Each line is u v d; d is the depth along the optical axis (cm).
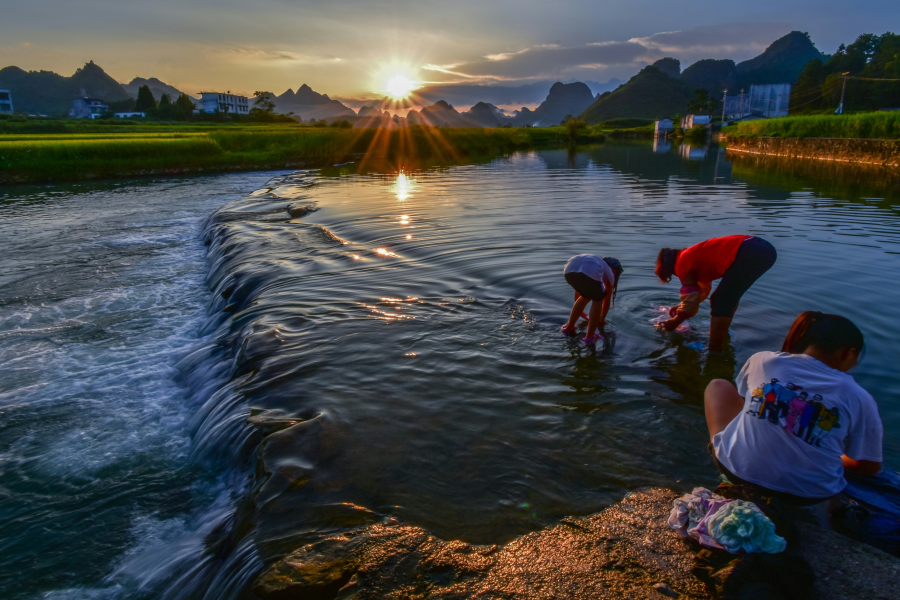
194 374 624
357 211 1420
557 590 245
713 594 237
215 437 457
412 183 2198
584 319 607
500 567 261
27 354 707
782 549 237
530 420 409
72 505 418
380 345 555
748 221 1164
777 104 11831
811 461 262
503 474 344
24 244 1331
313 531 298
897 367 471
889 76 9419
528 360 511
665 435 385
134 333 781
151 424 533
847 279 716
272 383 486
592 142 8150
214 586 293
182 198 2200
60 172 2997
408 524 299
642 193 1719
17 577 352
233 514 357
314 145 4197
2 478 453
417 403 438
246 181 2886
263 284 800
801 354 280
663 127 10694
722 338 509
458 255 898
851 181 2000
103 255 1223
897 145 2642
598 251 893
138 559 361
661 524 289
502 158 4116
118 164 3200
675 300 652
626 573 254
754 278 486
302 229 1200
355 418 416
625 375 477
